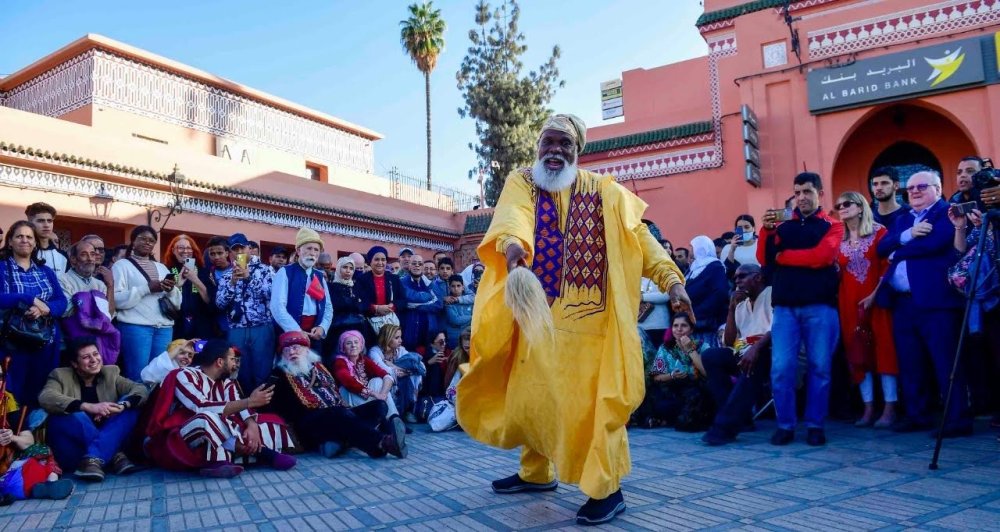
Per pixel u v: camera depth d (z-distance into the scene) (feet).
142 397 16.75
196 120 62.03
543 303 9.45
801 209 17.07
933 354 16.35
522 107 85.87
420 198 83.05
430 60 112.47
